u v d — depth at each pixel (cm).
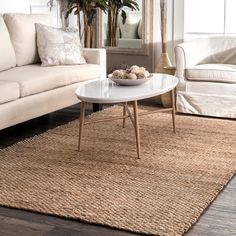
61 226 250
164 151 360
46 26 477
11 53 445
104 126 429
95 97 329
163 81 387
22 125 445
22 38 463
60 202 275
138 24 591
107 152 359
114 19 601
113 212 262
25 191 291
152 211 262
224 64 480
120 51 603
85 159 345
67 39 479
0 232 245
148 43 588
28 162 340
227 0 555
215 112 460
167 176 312
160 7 532
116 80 369
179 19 577
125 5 584
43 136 401
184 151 360
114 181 304
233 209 268
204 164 333
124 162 338
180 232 239
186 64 470
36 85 404
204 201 274
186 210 263
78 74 455
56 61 468
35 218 259
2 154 356
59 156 351
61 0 600
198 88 463
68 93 446
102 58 493
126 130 416
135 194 285
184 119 452
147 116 463
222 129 419
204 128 422
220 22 562
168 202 274
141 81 368
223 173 316
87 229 247
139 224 248
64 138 395
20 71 432
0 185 300
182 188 292
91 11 578
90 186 297
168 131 413
